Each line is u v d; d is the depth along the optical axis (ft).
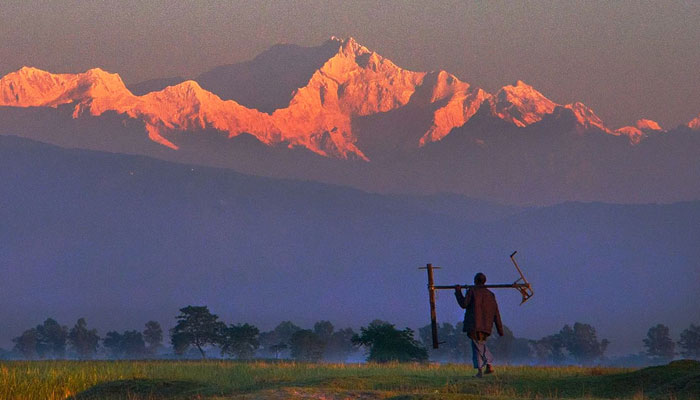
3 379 325.62
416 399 212.23
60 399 299.17
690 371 281.33
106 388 309.01
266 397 245.45
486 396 219.41
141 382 315.17
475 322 279.49
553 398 235.40
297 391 250.37
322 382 287.28
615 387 274.57
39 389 311.47
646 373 284.61
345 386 280.92
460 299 279.90
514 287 273.13
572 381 282.97
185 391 301.63
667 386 266.36
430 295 273.95
